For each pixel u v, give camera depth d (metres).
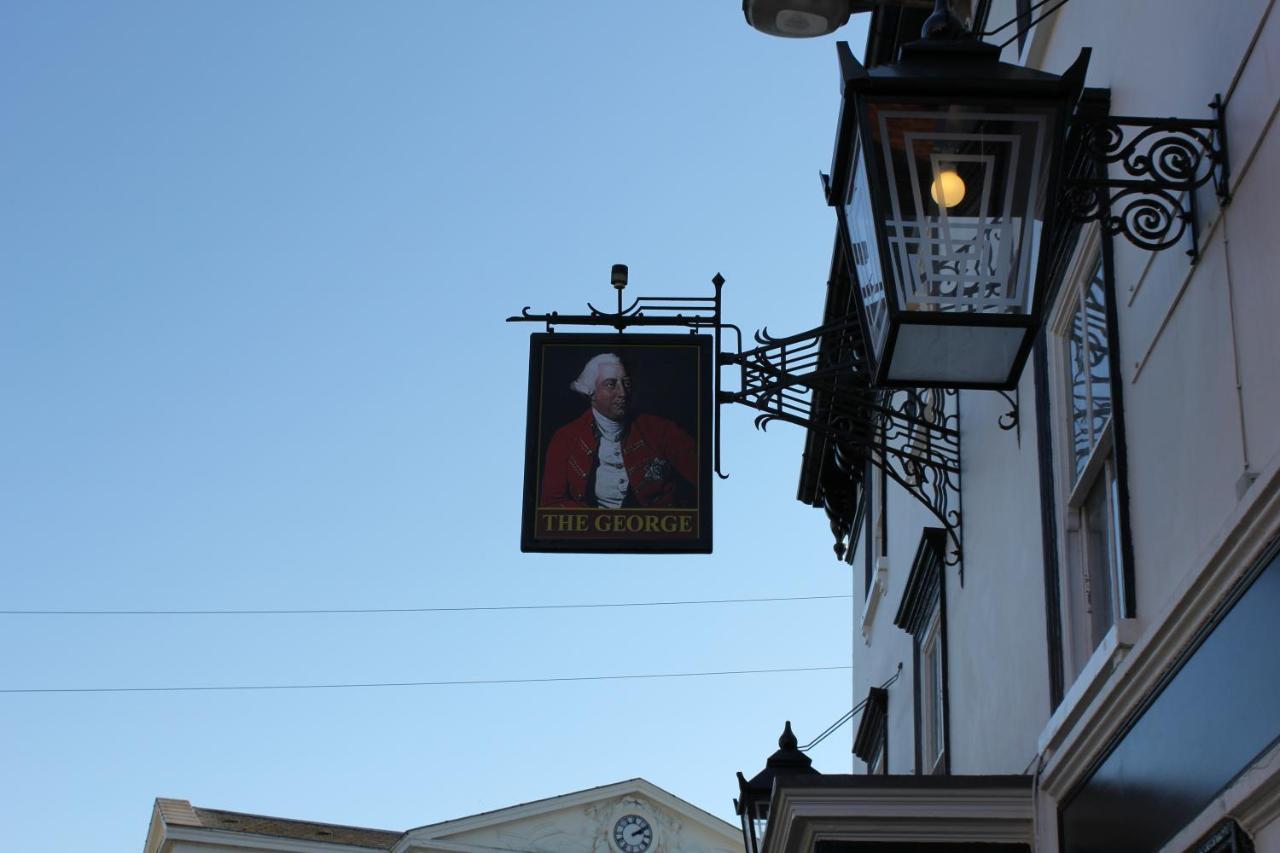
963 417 12.11
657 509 10.40
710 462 10.46
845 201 7.36
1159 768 6.82
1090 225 8.81
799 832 8.94
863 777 8.93
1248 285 6.38
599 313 10.76
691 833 43.31
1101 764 7.69
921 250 6.71
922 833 8.80
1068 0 9.48
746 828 12.30
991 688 10.97
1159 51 7.61
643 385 10.66
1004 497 10.71
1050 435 9.59
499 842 42.28
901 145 6.83
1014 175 6.79
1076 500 9.18
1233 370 6.53
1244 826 5.82
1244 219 6.44
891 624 16.59
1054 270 9.50
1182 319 7.13
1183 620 6.43
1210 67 6.90
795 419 10.55
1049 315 9.63
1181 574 7.10
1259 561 5.77
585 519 10.40
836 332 10.35
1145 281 7.68
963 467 12.05
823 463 19.67
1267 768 5.50
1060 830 8.41
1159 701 6.84
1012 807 8.77
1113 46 8.41
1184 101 7.22
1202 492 6.86
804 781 8.91
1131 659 6.95
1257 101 6.35
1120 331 8.10
